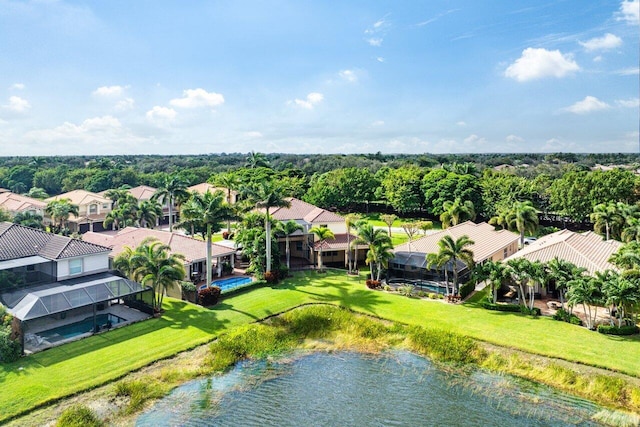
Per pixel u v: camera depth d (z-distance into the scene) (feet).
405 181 371.76
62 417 90.68
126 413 96.02
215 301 163.02
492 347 127.24
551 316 147.84
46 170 520.83
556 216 343.67
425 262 189.26
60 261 154.30
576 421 93.76
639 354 118.32
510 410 98.37
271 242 202.18
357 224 206.59
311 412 98.17
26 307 124.88
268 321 149.28
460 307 159.63
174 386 107.86
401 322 146.92
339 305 163.43
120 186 475.31
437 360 123.03
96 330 134.62
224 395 104.88
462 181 342.85
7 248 153.07
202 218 164.45
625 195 281.74
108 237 217.77
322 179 414.21
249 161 531.91
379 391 107.04
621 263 144.87
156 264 149.38
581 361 116.16
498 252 211.00
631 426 91.91
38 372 108.78
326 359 124.88
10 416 91.15
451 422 94.07
